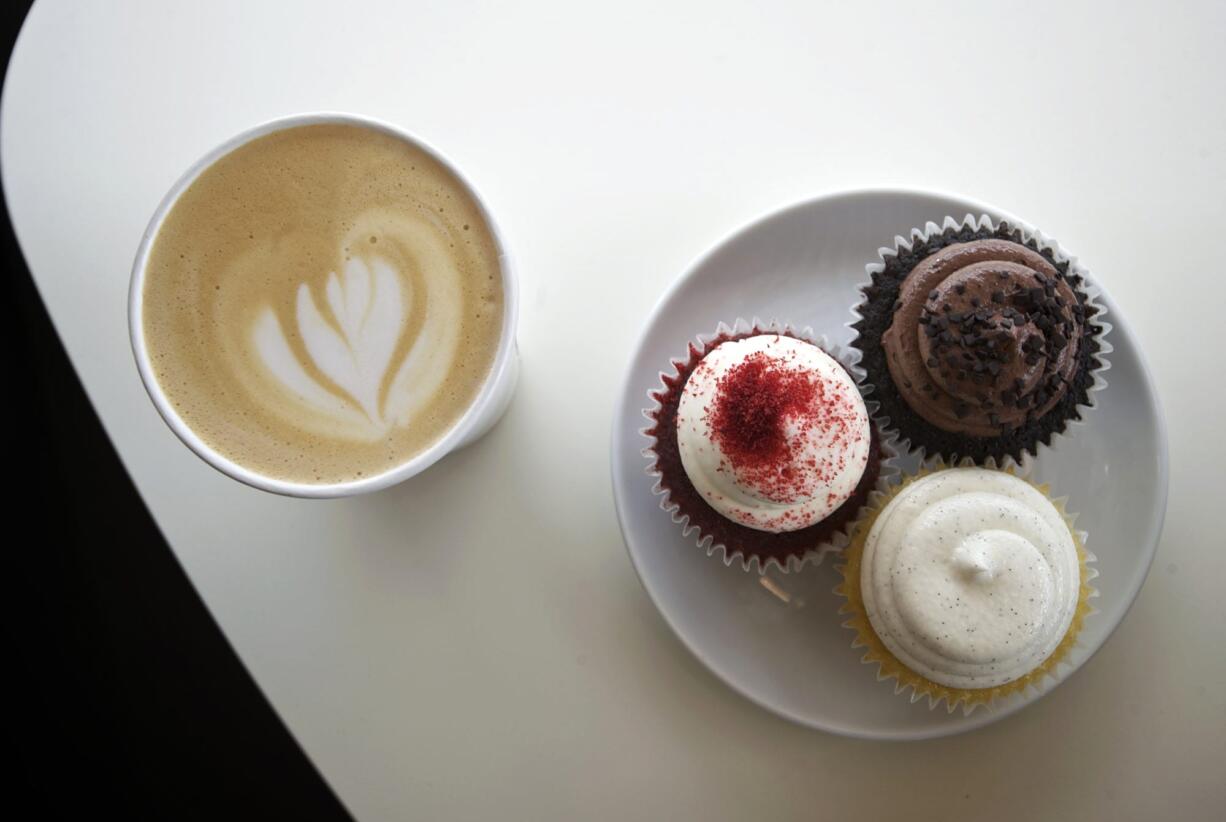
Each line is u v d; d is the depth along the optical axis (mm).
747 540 324
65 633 428
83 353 329
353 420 290
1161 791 324
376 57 342
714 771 328
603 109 342
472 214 290
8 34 411
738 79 343
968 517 309
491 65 342
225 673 434
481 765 328
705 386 316
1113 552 321
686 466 319
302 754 434
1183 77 342
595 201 341
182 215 288
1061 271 320
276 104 339
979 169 342
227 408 288
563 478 335
